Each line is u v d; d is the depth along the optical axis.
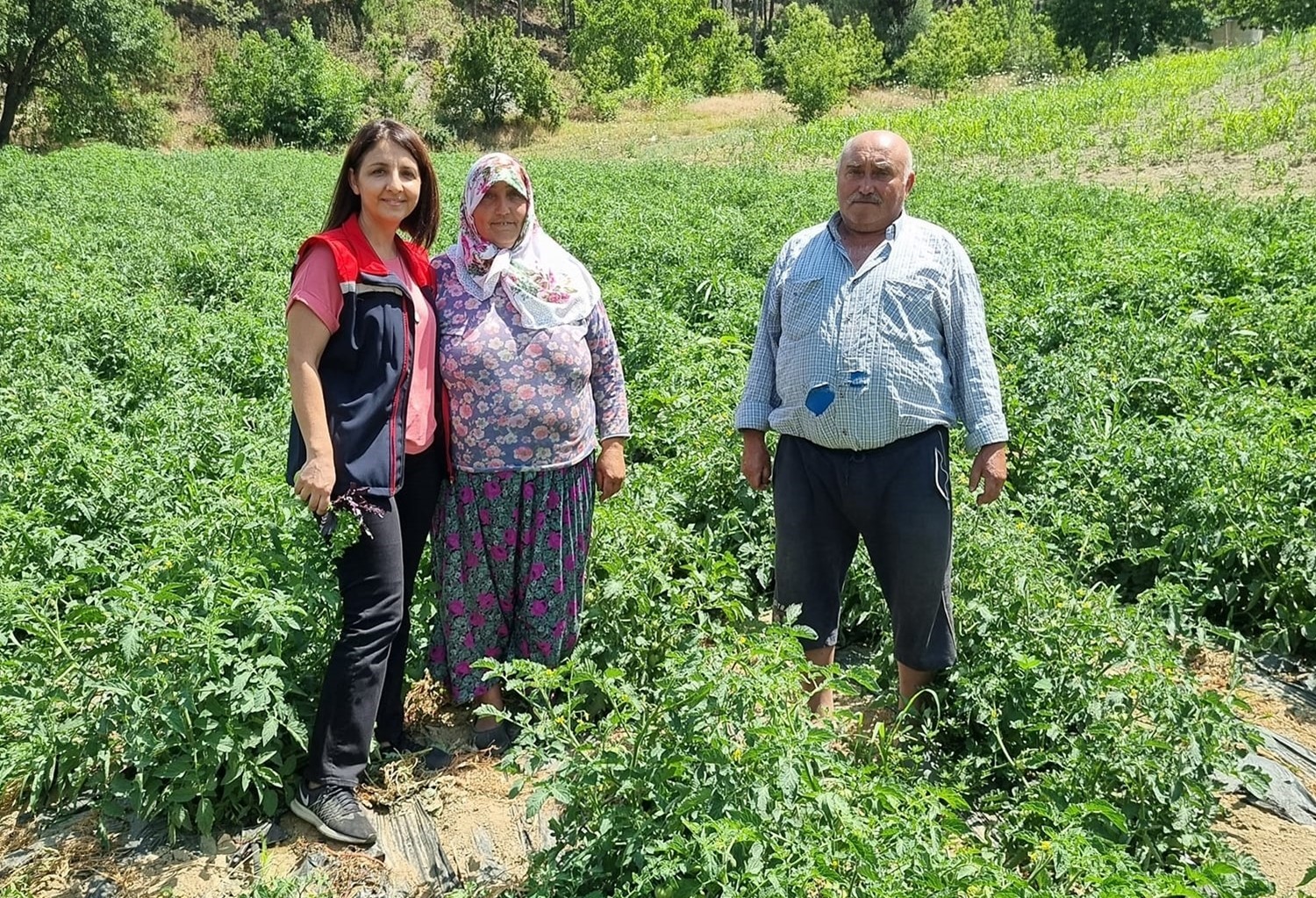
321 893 3.00
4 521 4.29
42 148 36.53
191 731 3.10
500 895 3.03
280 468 5.01
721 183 17.89
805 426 3.47
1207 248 9.00
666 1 49.78
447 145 37.88
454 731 3.79
